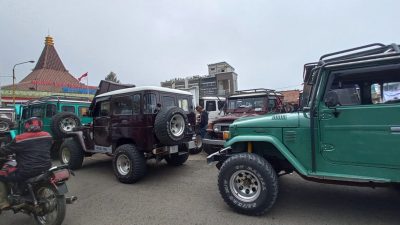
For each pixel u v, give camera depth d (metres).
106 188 5.38
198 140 8.95
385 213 3.81
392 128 3.08
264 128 3.96
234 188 3.92
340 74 3.45
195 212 4.00
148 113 5.59
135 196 4.83
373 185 3.28
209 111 13.32
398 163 3.06
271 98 9.09
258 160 3.72
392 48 3.39
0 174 3.65
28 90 32.56
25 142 3.52
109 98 6.32
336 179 3.37
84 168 7.38
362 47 3.59
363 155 3.25
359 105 3.29
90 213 4.08
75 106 9.64
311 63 4.25
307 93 4.28
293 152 3.72
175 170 6.79
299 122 3.69
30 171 3.48
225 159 4.33
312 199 4.41
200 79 47.56
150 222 3.69
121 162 5.80
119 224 3.66
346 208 4.01
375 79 3.28
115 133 6.14
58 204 3.39
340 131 3.38
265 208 3.66
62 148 7.41
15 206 3.56
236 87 47.16
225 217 3.78
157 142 5.72
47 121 9.05
